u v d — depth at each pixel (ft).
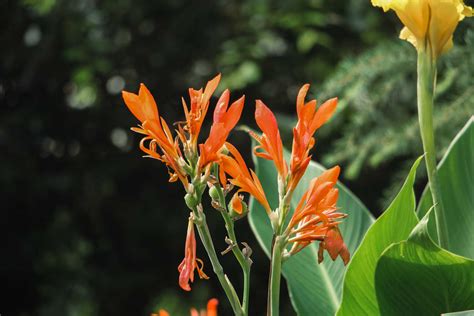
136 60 25.41
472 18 13.58
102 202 26.22
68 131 26.43
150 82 25.59
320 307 8.68
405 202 6.82
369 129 15.65
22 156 25.73
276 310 5.96
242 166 5.97
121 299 25.93
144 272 26.00
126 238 26.20
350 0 21.98
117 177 26.12
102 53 24.21
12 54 25.25
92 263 26.27
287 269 8.81
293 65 23.50
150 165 25.96
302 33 22.22
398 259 6.45
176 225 25.53
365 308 7.11
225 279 5.99
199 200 5.95
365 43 22.22
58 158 26.61
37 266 26.00
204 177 5.92
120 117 25.85
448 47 6.86
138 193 26.30
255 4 22.44
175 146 5.99
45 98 26.22
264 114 5.96
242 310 6.02
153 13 25.04
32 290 26.20
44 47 24.66
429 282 6.63
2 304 26.11
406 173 15.16
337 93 15.44
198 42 24.94
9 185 25.16
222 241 24.21
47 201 26.03
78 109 26.20
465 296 6.70
